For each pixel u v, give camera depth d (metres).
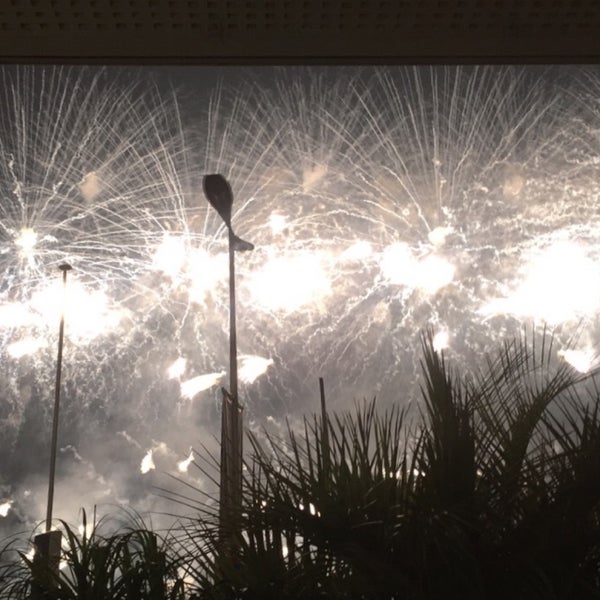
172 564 2.85
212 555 2.68
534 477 2.47
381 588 2.34
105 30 3.07
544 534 2.37
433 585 2.36
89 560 3.02
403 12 3.03
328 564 2.45
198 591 2.63
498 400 2.62
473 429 2.49
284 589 2.47
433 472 2.46
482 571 2.38
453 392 2.56
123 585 2.87
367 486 2.51
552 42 3.20
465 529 2.38
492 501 2.45
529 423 2.56
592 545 2.38
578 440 2.49
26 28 3.06
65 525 3.16
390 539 2.41
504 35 3.14
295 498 2.51
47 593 3.03
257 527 2.54
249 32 3.10
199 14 3.02
